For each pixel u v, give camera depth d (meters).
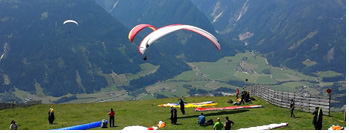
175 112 44.38
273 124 42.19
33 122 52.66
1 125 52.22
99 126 46.34
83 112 61.75
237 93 69.81
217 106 61.66
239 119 46.66
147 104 69.88
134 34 53.44
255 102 64.44
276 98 60.09
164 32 49.03
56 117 56.69
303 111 52.44
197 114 52.16
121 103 73.88
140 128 41.47
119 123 47.81
